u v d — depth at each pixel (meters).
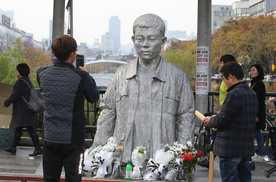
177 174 5.29
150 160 5.26
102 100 5.89
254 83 6.38
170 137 5.52
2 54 12.02
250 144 4.39
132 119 5.51
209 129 7.30
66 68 3.72
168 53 35.91
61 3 8.30
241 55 40.00
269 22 39.81
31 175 5.20
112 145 5.43
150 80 5.59
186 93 5.71
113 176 5.30
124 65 5.89
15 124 7.32
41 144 8.45
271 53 39.09
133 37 5.68
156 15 5.58
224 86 6.16
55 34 8.30
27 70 7.44
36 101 7.30
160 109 5.53
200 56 8.44
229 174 4.39
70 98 3.64
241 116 4.31
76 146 3.68
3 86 8.30
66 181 3.71
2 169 6.25
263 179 6.12
